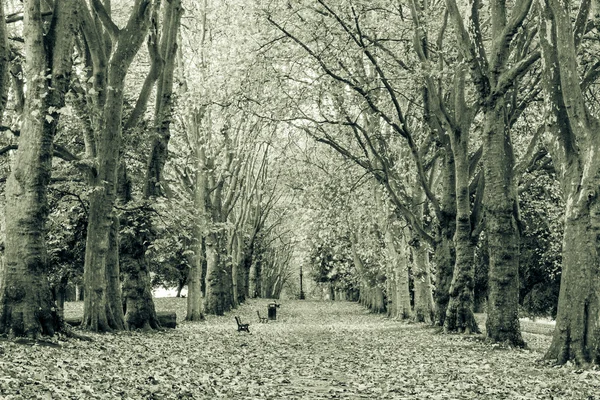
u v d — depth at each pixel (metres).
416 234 32.97
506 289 19.34
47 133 16.19
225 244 50.38
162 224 25.02
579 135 14.28
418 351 19.08
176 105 33.97
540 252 38.25
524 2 18.23
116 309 22.47
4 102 14.66
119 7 31.02
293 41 25.55
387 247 40.31
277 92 26.86
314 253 54.12
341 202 34.97
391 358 17.42
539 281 41.28
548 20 14.80
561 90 14.64
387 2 24.52
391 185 28.59
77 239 26.67
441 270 27.22
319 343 22.69
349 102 28.09
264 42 26.20
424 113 27.03
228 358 16.92
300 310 61.12
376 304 54.12
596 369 13.59
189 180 37.56
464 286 24.80
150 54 24.00
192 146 35.88
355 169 34.06
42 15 16.59
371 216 40.50
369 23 25.27
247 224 62.00
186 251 29.73
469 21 19.69
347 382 13.01
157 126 25.44
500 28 19.08
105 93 21.62
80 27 20.81
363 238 47.56
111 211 21.30
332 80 25.80
